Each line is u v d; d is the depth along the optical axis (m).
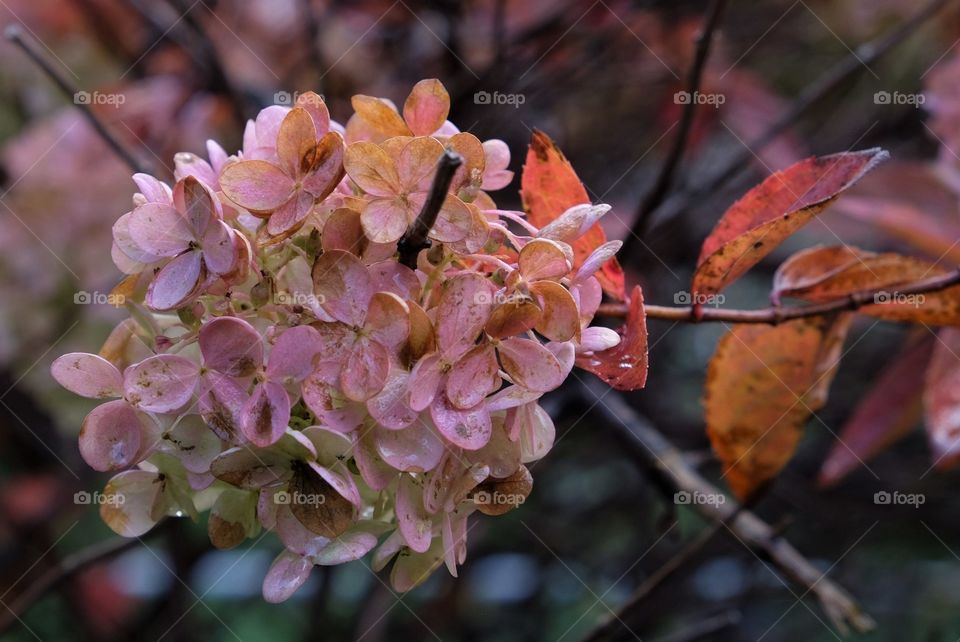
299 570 0.77
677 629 1.50
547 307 0.77
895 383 1.00
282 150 0.77
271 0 1.41
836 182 0.83
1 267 1.25
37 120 1.37
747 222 0.84
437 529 0.78
